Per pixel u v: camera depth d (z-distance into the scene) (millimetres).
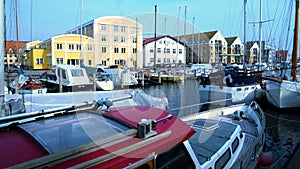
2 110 4906
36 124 2148
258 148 4621
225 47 48906
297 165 5336
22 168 1416
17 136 1949
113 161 1706
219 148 3461
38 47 36219
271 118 9852
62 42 30812
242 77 12438
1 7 4895
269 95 11445
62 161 1573
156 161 2072
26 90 10633
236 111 6207
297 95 10672
